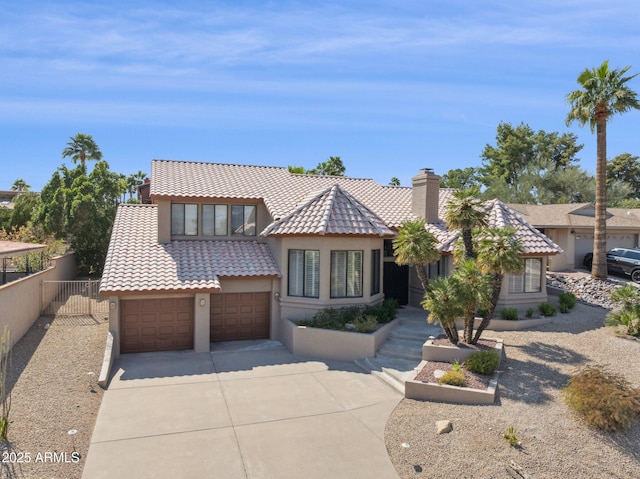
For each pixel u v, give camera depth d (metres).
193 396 12.39
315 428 10.48
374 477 8.50
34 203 41.75
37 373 13.11
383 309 17.70
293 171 38.94
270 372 14.52
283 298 18.20
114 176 35.94
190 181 20.95
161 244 19.09
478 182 60.78
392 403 11.91
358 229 17.55
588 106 24.53
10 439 9.20
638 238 33.59
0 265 28.00
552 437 9.60
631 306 15.92
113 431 10.18
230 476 8.46
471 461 8.88
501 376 12.61
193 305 17.14
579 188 48.09
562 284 24.41
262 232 18.73
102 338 16.91
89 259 33.38
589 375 11.25
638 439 9.55
